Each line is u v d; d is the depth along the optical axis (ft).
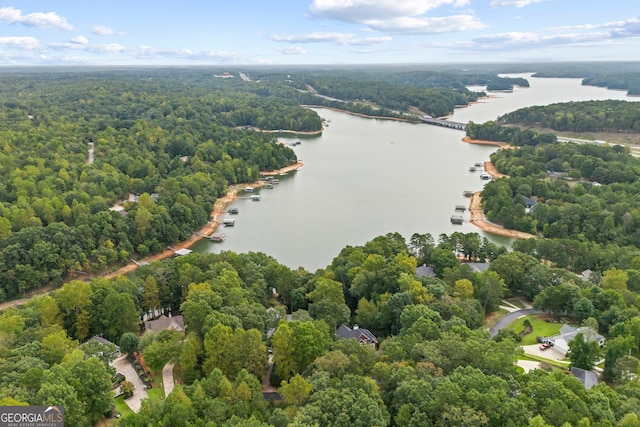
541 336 388.78
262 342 322.75
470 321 378.32
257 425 221.46
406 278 410.11
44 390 241.55
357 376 255.91
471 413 219.00
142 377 319.68
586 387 293.23
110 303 374.63
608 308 406.82
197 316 338.75
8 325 335.67
